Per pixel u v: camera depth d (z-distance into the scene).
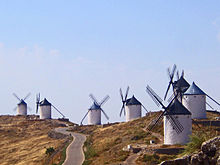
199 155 26.16
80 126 198.75
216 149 25.69
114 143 126.75
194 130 124.75
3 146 185.75
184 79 155.75
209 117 147.50
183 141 112.44
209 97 144.88
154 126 138.88
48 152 139.38
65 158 110.31
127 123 160.25
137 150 102.75
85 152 119.06
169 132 114.31
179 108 114.50
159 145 110.19
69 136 167.88
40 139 189.00
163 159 90.50
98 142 135.25
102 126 184.50
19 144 182.62
